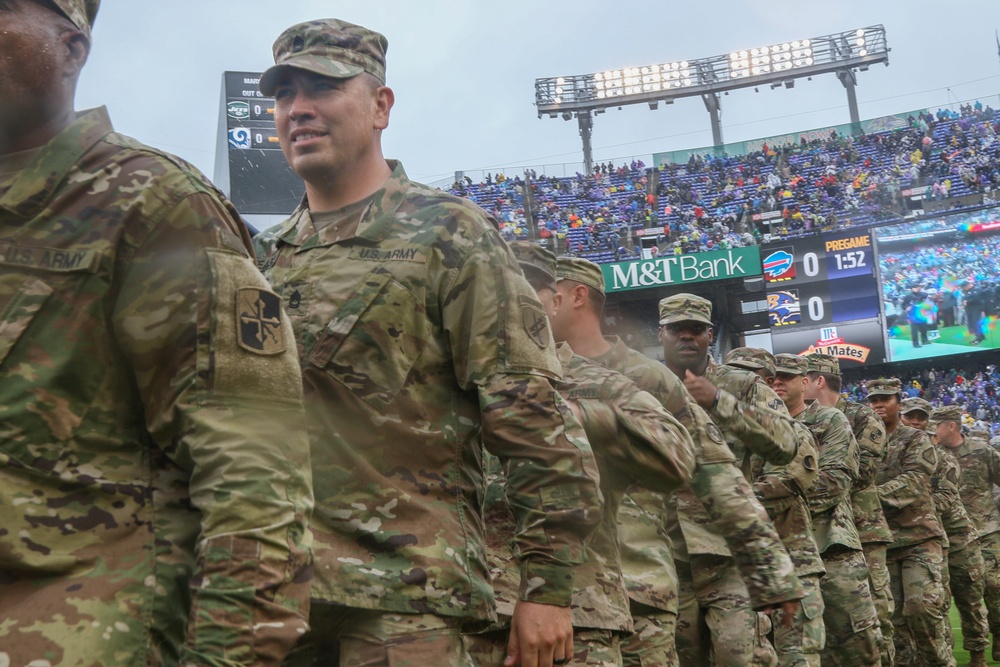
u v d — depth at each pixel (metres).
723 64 51.78
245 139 22.22
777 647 6.31
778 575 4.27
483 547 2.84
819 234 37.81
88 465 1.89
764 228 40.91
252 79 22.47
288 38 3.04
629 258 41.28
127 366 1.93
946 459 11.34
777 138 43.31
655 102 51.97
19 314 1.86
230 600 1.77
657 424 3.80
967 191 39.41
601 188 43.38
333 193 3.01
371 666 2.56
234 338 1.90
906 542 9.53
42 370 1.86
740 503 4.31
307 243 2.93
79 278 1.88
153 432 1.93
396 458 2.72
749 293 24.66
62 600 1.80
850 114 50.44
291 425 1.93
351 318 2.76
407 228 2.88
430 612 2.62
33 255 1.89
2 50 1.90
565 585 2.75
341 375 2.73
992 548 13.58
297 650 2.65
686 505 5.16
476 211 2.93
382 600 2.57
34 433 1.84
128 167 1.96
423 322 2.81
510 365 2.76
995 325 35.97
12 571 1.82
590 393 3.85
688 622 5.20
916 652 9.52
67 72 1.99
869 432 8.87
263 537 1.82
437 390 2.81
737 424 5.53
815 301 37.66
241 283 1.94
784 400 7.86
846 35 50.62
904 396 37.03
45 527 1.83
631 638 4.25
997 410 35.56
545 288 4.07
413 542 2.65
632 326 24.41
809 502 7.59
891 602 8.90
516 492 2.77
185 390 1.88
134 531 1.90
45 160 1.94
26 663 1.74
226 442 1.84
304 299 2.84
